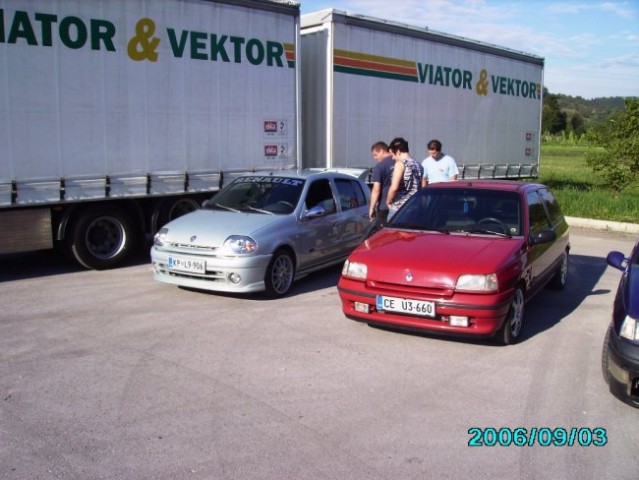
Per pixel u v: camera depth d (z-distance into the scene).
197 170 9.31
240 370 4.97
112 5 8.17
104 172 8.30
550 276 7.23
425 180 10.09
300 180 8.08
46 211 8.03
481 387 4.72
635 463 3.66
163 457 3.59
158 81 8.73
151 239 9.23
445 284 5.32
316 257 7.91
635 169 19.17
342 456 3.64
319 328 6.11
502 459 3.66
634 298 4.52
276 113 10.28
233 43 9.55
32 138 7.62
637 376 4.21
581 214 14.81
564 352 5.58
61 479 3.35
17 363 5.05
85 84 8.02
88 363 5.07
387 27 11.90
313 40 11.09
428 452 3.71
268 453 3.66
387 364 5.16
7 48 7.34
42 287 7.59
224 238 6.84
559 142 80.88
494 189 6.81
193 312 6.59
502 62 15.57
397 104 12.37
